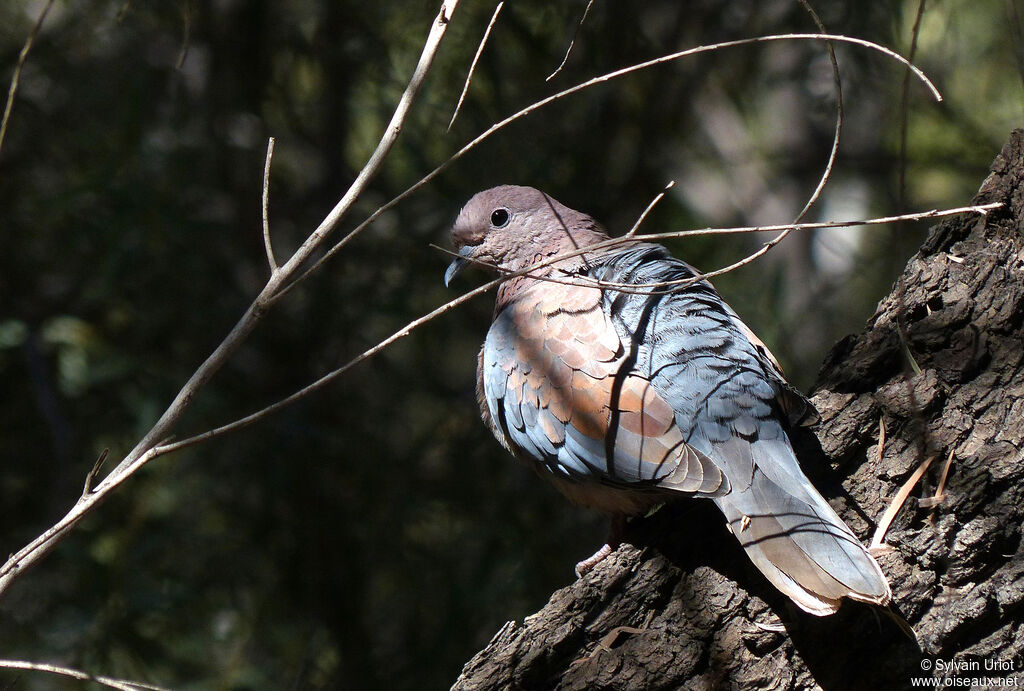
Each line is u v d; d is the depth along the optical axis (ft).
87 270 36.37
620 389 20.27
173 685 35.40
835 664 17.12
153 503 36.24
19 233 37.17
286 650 38.47
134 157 35.58
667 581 18.31
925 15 42.01
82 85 37.50
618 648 18.11
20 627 34.60
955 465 17.62
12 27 38.60
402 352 39.32
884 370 19.06
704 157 51.26
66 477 35.88
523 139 36.88
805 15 38.29
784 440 19.06
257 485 36.58
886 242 43.83
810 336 43.80
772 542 17.26
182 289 36.37
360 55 37.73
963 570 16.99
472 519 37.29
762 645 17.40
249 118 38.99
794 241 52.80
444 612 36.73
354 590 37.76
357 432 37.60
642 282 22.12
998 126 44.06
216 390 35.94
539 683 18.57
